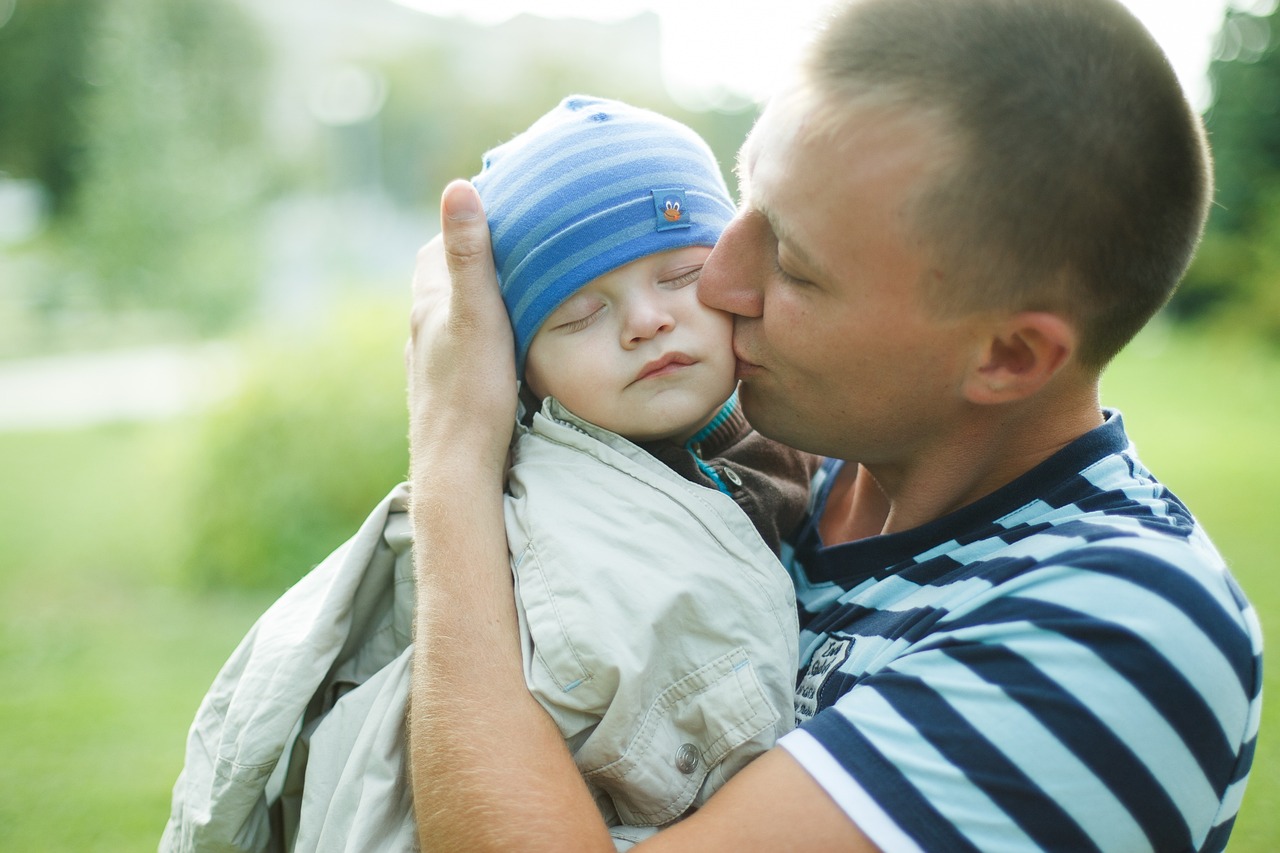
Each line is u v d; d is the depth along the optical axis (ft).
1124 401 43.57
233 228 53.11
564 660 3.64
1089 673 3.13
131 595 21.88
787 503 4.63
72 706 15.71
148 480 30.17
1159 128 3.49
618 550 3.84
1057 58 3.42
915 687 3.29
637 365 4.18
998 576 3.53
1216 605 3.28
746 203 4.23
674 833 3.26
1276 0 65.57
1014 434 3.99
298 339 22.99
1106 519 3.57
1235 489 26.35
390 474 22.07
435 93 102.27
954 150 3.43
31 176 94.32
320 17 123.24
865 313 3.72
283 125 89.61
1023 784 3.08
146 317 54.65
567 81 85.61
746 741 3.66
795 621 3.98
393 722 3.97
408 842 3.84
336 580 4.26
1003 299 3.58
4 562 24.07
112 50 52.95
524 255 4.30
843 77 3.61
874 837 3.11
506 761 3.47
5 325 65.10
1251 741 3.48
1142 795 3.09
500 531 4.07
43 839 11.57
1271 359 54.80
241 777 4.02
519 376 4.70
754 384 4.24
